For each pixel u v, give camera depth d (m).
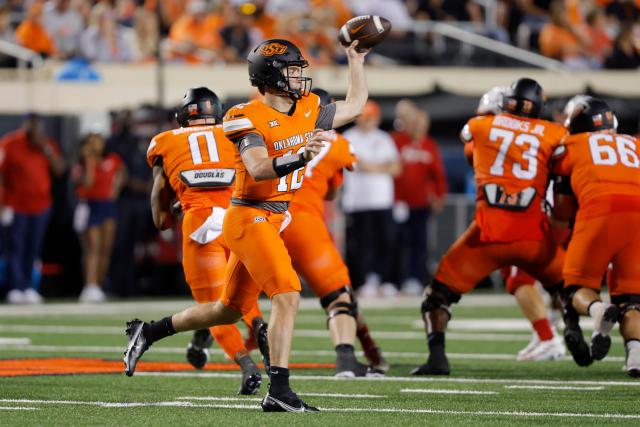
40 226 52.03
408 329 40.31
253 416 19.59
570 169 26.53
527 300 30.62
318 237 26.45
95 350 32.59
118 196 54.09
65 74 55.88
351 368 26.34
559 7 68.44
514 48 68.19
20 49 58.81
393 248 56.97
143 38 60.53
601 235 25.94
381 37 22.38
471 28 69.56
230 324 22.53
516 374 27.11
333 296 26.58
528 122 27.11
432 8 69.31
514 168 26.73
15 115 57.72
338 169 26.94
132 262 55.47
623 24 66.62
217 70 58.06
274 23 62.84
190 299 55.38
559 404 21.45
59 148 57.69
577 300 25.91
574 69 67.50
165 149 24.38
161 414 19.89
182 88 57.62
